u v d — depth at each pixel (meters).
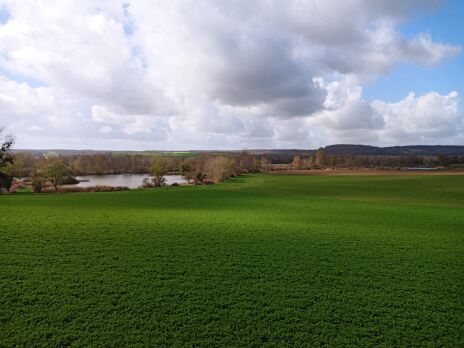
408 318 14.98
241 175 138.12
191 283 18.12
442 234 31.41
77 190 78.62
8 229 29.02
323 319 14.73
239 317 14.70
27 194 69.00
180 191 76.69
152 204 52.09
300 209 48.75
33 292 16.23
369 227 34.47
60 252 22.72
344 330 13.88
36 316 14.06
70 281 17.77
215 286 17.88
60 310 14.65
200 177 106.00
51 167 82.94
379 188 82.62
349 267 21.42
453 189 77.94
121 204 51.22
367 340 13.21
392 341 13.20
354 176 123.25
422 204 55.75
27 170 114.31
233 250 24.66
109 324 13.70
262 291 17.41
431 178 105.94
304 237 29.27
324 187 87.56
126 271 19.56
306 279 19.22
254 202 56.91
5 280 17.58
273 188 85.94
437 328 14.21
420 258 23.62
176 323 14.02
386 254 24.47
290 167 189.38
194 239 27.58
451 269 21.39
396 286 18.48
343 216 42.12
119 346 12.30
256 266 21.23
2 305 14.90
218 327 13.82
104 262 20.98
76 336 12.80
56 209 43.19
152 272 19.56
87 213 39.97
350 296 17.06
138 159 183.25
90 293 16.42
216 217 39.53
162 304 15.59
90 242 25.52
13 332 12.91
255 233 30.44
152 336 13.02
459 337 13.59
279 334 13.51
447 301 16.70
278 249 25.22
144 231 29.97
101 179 133.75
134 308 15.10
